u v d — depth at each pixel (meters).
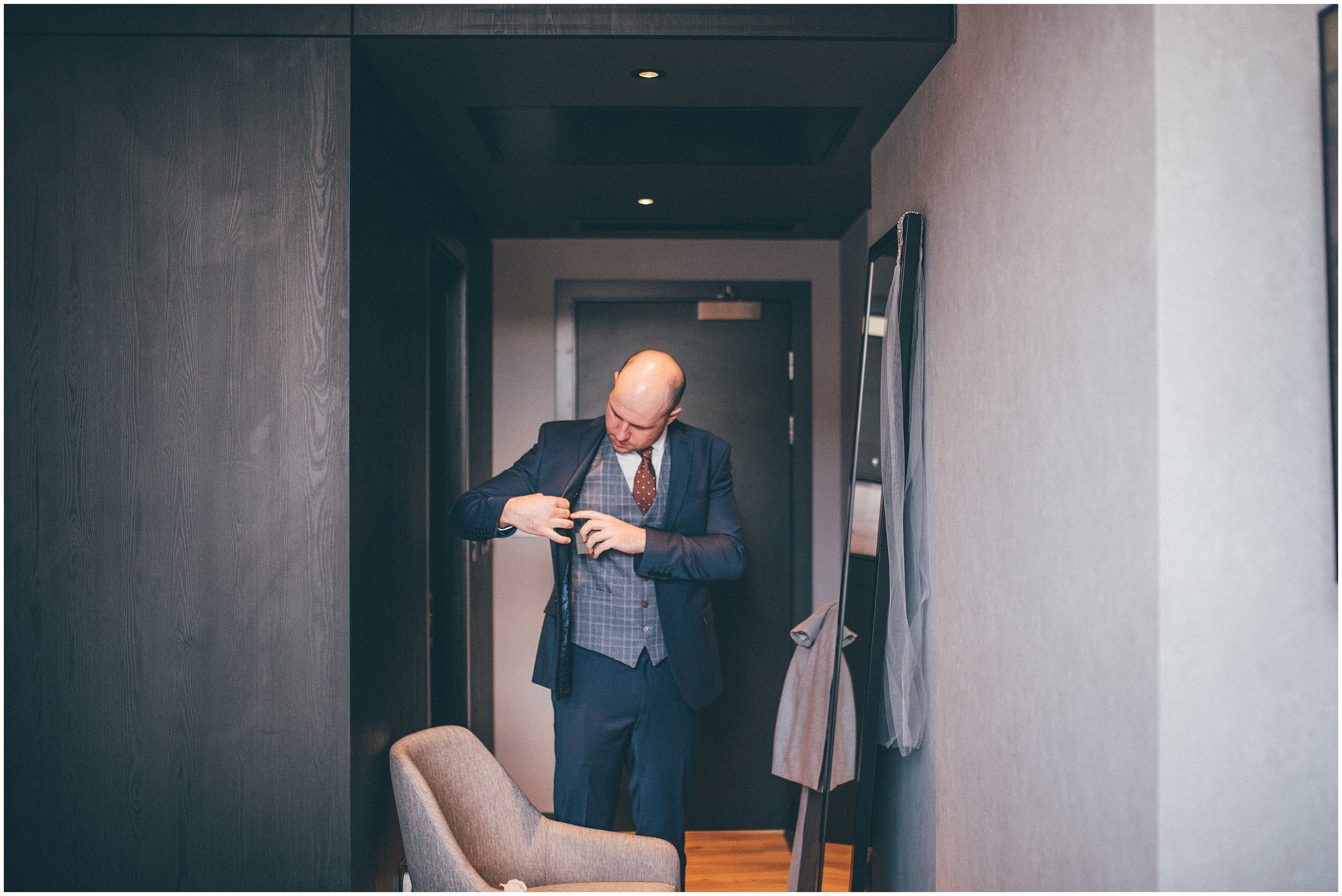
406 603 2.27
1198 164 1.15
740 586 3.66
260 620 1.84
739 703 3.64
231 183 1.85
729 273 3.71
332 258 1.85
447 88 2.13
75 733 1.83
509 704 3.63
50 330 1.83
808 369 3.70
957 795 1.85
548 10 1.87
